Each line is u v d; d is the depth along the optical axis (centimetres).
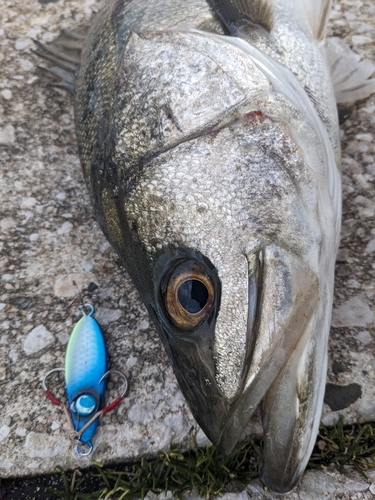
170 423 16
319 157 14
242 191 12
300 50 17
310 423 12
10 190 22
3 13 27
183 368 12
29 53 25
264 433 12
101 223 16
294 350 11
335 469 15
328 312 13
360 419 15
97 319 18
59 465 16
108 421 16
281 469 12
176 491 15
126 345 18
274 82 13
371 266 18
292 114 13
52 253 20
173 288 12
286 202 12
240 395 11
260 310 11
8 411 17
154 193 13
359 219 19
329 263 13
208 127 13
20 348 18
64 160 22
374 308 17
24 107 24
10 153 23
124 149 14
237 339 11
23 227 21
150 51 14
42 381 17
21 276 20
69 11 27
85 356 17
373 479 14
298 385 11
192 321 12
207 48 13
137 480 15
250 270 11
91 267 20
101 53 17
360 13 24
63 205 21
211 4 17
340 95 21
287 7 17
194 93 13
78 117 17
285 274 11
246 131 13
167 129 13
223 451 12
